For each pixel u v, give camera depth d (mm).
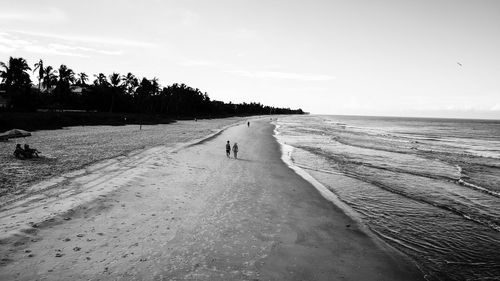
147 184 17375
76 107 76875
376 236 12844
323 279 9180
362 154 39406
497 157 43688
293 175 23812
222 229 12203
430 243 12430
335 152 40062
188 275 8711
